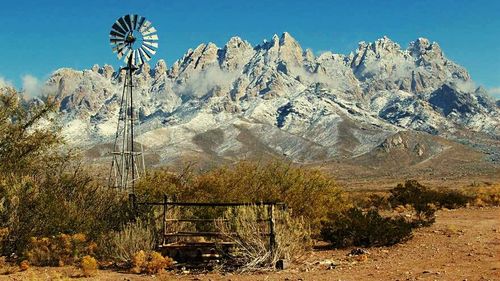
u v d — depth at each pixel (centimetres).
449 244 1642
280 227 1416
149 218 1603
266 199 1939
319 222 1950
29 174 1753
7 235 1504
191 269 1372
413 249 1598
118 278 1259
